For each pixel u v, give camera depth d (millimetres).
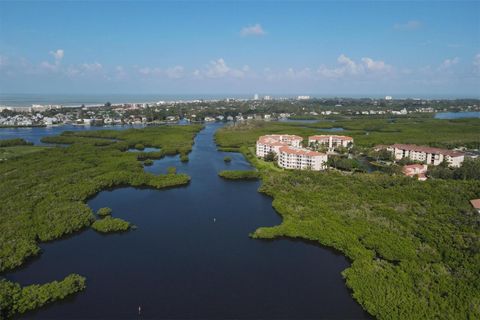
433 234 126000
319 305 97125
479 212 145000
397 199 163875
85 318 92125
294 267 116000
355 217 143875
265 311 94812
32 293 96812
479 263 104500
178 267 116375
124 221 147125
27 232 133000
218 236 139000
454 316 84875
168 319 91938
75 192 180750
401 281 99562
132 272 113438
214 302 98875
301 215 152000
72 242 133875
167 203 177500
